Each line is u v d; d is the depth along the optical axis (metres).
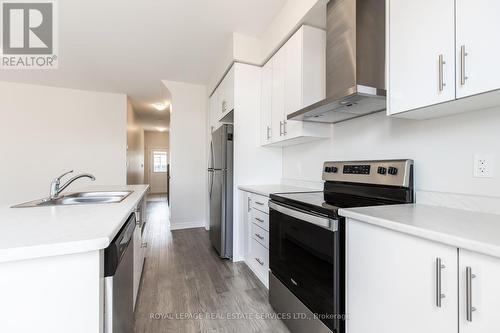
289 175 2.82
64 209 1.22
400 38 1.21
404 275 0.90
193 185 4.39
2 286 0.67
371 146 1.80
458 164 1.25
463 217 1.02
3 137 4.08
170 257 2.92
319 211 1.32
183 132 4.32
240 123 2.81
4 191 4.08
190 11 2.31
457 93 0.97
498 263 0.66
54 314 0.71
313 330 1.35
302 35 2.05
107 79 4.01
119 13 2.31
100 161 4.60
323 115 1.88
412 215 1.06
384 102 1.50
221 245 2.85
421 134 1.44
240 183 2.82
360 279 1.09
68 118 4.43
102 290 0.81
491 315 0.67
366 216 1.05
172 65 3.52
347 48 1.62
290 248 1.60
